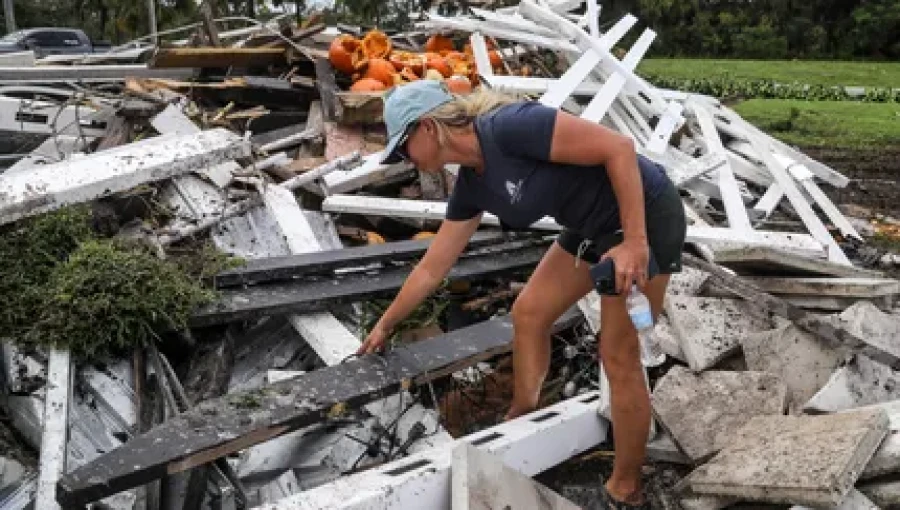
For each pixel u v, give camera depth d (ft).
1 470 11.52
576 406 12.51
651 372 13.87
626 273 9.13
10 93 24.61
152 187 16.47
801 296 14.37
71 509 9.08
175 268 13.39
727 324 13.87
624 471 11.34
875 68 96.63
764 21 119.24
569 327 14.69
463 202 10.71
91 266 12.79
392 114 9.56
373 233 18.54
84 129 21.22
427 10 33.81
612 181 9.23
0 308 12.50
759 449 10.68
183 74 25.44
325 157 20.57
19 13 110.22
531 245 16.89
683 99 26.09
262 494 11.07
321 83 23.11
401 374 11.81
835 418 10.71
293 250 15.76
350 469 11.62
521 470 11.35
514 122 9.30
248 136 17.53
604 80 25.25
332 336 13.08
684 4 121.60
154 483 10.66
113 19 93.86
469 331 13.38
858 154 38.24
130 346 12.51
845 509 9.72
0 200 13.24
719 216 21.67
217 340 13.37
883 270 20.20
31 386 12.29
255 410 10.69
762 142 25.13
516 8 30.55
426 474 9.96
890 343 13.01
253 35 27.76
